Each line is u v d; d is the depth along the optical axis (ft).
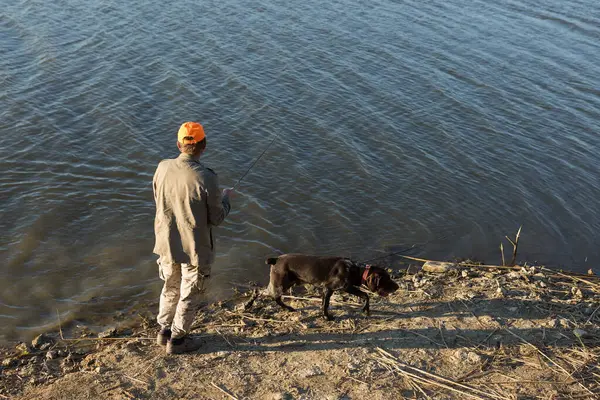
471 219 32.32
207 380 16.29
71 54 47.60
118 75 44.68
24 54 46.98
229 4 62.28
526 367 16.92
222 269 25.96
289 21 58.85
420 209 32.83
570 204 34.37
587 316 19.83
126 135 36.83
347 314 20.25
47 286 23.82
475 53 54.90
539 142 40.88
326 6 64.23
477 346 17.93
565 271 26.89
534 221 32.55
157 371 16.71
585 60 55.31
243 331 19.17
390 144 39.04
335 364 17.07
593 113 45.34
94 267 25.34
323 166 36.01
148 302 23.00
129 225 28.73
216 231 29.12
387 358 17.34
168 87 43.57
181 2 61.77
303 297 21.83
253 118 40.50
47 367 17.83
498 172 37.06
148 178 33.01
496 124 42.78
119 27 53.93
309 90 45.06
